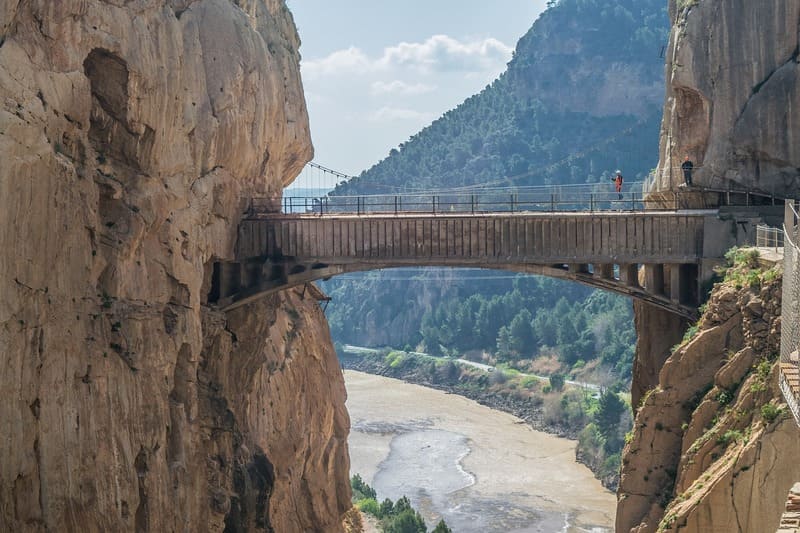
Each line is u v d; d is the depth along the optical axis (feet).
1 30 119.44
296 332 239.30
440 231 179.73
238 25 192.75
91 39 137.28
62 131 130.72
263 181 204.85
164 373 155.02
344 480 266.16
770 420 125.80
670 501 141.49
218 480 179.42
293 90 227.20
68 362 130.31
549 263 177.88
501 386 551.59
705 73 188.85
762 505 124.36
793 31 183.42
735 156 186.80
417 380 611.47
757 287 145.07
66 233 129.39
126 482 140.46
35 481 122.72
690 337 153.17
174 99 158.20
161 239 156.97
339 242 182.29
